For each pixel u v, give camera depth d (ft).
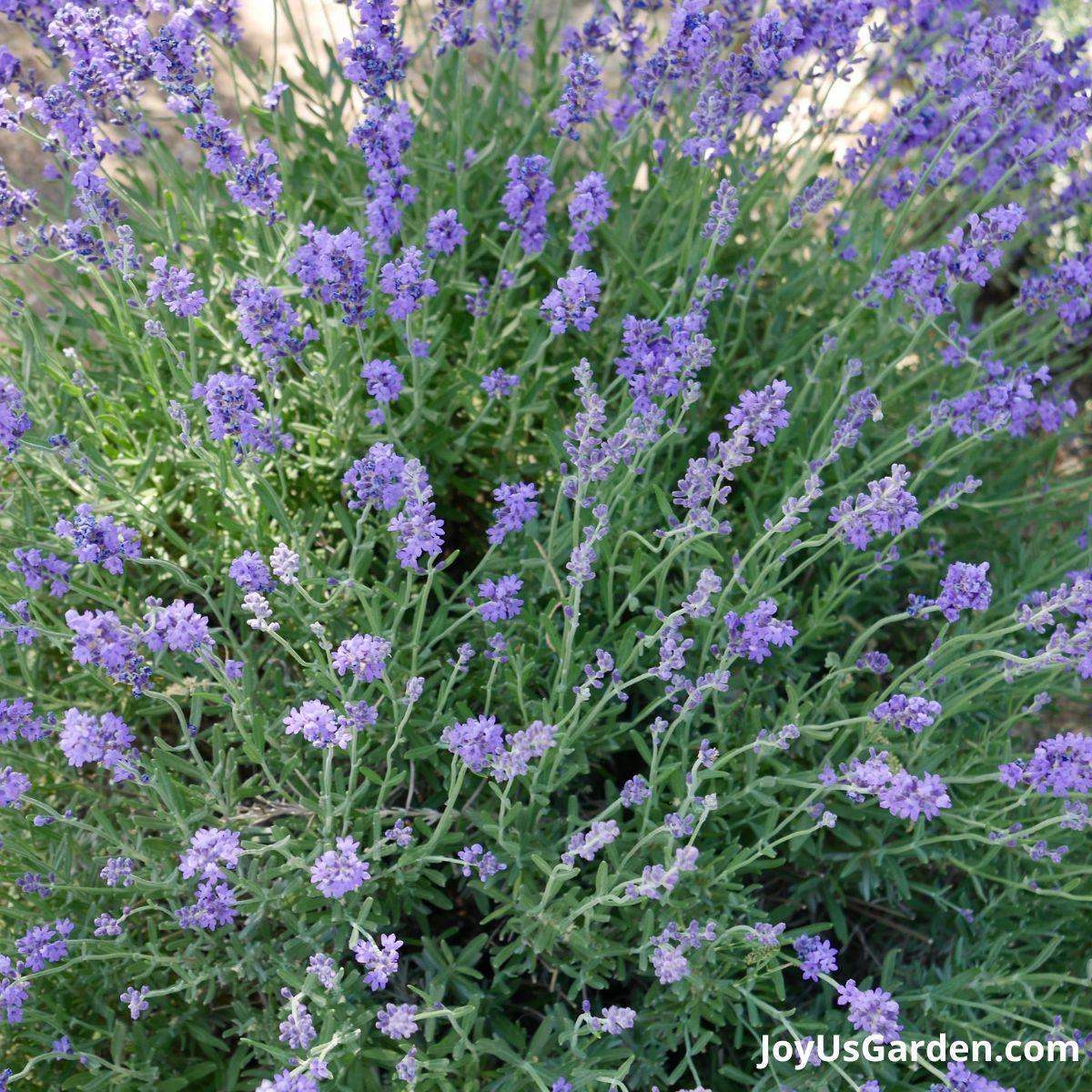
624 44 2.05
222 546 1.80
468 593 1.77
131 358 1.97
